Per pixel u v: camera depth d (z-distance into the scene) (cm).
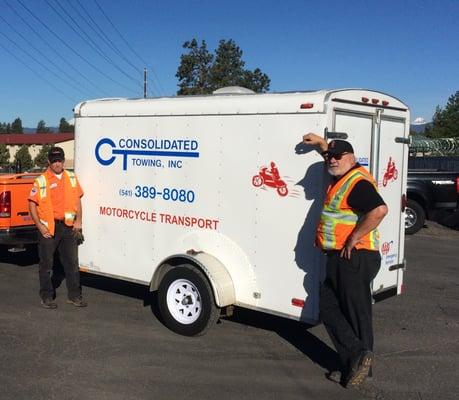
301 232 501
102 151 655
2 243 810
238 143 536
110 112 642
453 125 4838
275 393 438
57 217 634
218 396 430
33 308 650
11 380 451
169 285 568
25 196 832
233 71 4416
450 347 547
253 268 535
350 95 505
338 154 443
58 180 632
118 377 461
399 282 612
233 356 511
